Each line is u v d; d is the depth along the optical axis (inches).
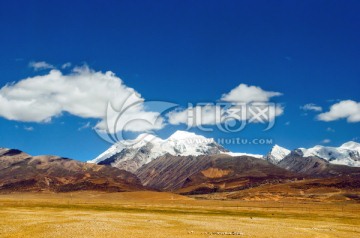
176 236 2918.3
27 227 3102.9
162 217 4623.5
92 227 3280.0
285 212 6491.1
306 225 4160.9
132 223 3742.6
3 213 4343.0
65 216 4271.7
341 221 4886.8
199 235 3009.4
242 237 2965.1
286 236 3144.7
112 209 6279.5
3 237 2588.6
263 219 4862.2
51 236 2687.0
